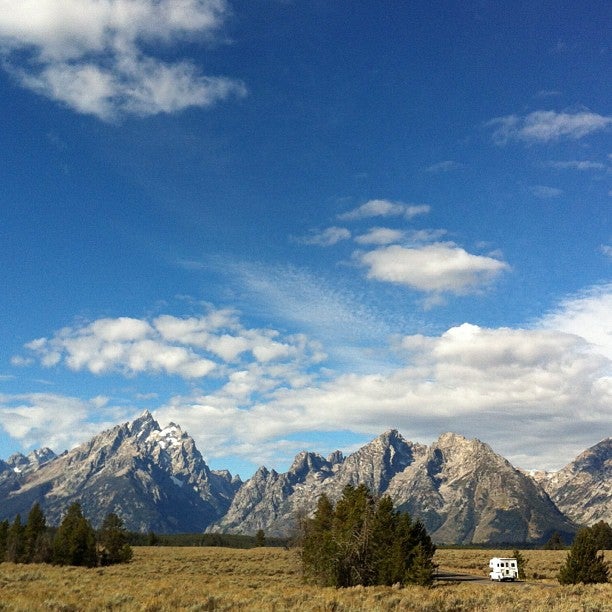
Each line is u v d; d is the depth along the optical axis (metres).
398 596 44.44
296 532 87.75
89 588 49.00
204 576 74.81
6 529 120.12
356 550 62.28
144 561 109.75
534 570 94.44
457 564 102.69
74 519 110.94
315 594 45.62
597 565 59.75
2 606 30.09
